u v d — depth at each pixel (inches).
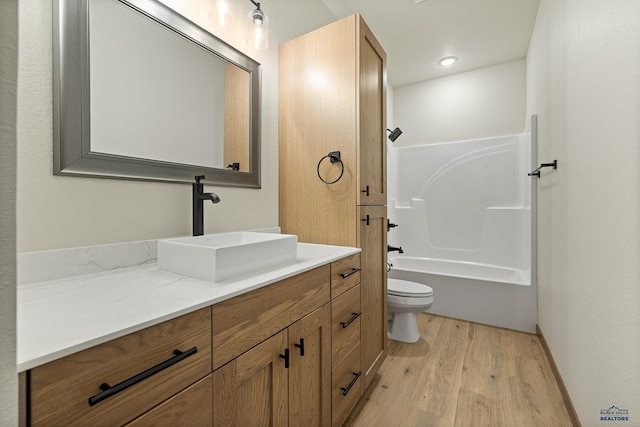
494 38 105.6
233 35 56.6
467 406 58.9
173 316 23.7
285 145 67.7
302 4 75.9
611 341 38.9
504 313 96.6
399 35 103.7
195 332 25.8
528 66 111.2
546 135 79.0
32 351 17.2
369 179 63.7
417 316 107.3
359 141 58.6
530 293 93.0
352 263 55.2
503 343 86.0
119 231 39.5
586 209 47.9
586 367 47.9
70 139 34.4
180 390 24.5
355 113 58.7
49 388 17.3
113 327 20.7
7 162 13.8
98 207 37.4
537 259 91.7
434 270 125.0
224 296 28.3
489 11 91.0
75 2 35.0
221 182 54.2
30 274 31.3
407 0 86.4
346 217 59.9
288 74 67.2
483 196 118.3
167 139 45.4
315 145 63.7
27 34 31.5
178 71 47.0
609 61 39.7
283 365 36.8
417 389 64.6
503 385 65.7
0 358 13.8
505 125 122.9
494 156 116.9
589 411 46.4
